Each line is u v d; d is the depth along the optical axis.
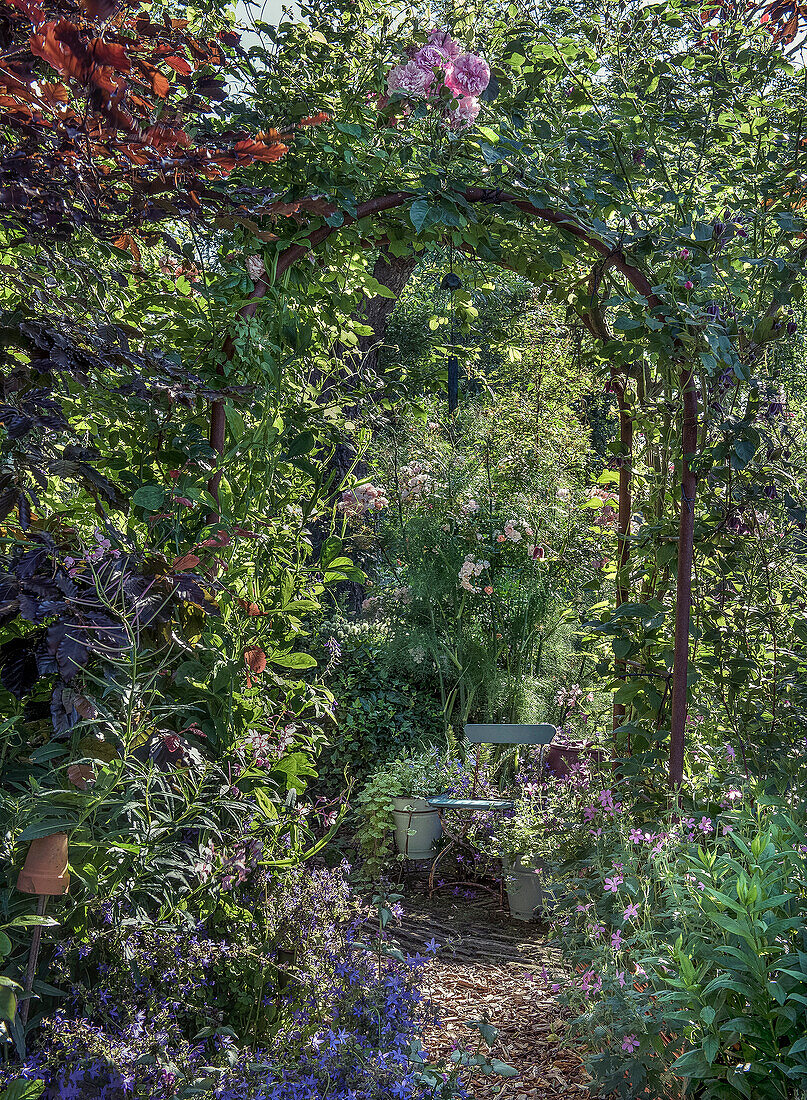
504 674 5.33
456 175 2.74
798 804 2.40
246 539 2.78
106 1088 1.67
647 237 2.79
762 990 1.78
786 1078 1.75
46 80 1.75
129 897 2.08
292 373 3.19
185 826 2.15
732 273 2.89
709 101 2.81
